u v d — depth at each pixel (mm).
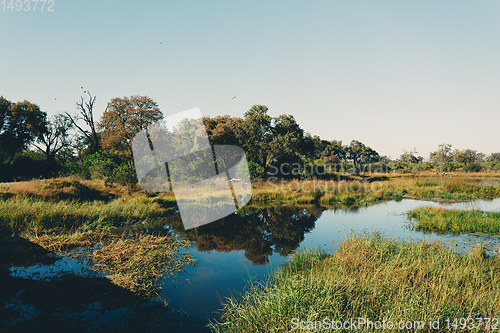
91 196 14031
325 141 69812
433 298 3904
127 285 5184
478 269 5055
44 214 9047
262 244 8164
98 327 3826
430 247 6305
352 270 5012
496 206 14414
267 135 36344
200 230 9898
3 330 3592
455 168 53438
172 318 4156
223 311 4406
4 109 32000
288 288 4199
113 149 27578
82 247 7348
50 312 4148
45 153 35688
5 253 6516
